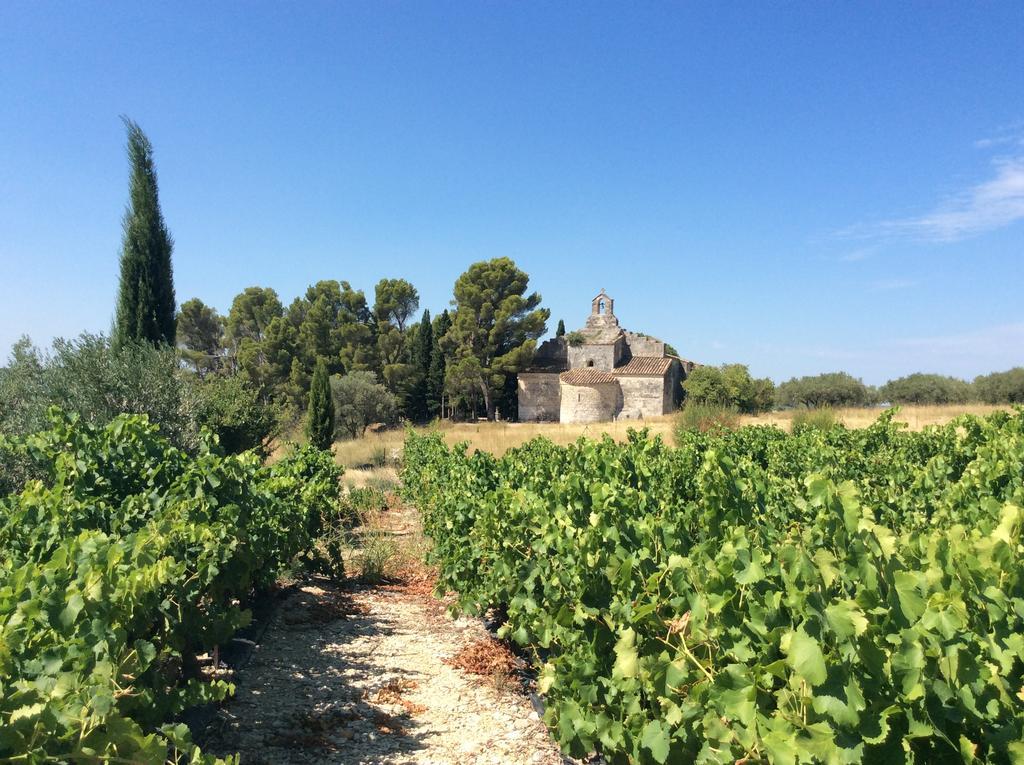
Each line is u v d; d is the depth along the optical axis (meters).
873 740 1.92
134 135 16.25
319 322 52.34
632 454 6.80
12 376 12.52
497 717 4.61
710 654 2.82
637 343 47.78
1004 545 2.55
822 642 2.06
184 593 4.02
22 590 2.88
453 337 50.91
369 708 4.70
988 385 37.44
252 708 4.57
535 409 47.16
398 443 28.84
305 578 8.62
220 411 15.45
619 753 3.53
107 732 2.21
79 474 5.18
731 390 37.91
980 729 1.95
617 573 3.61
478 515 6.70
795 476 7.82
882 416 11.14
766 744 2.15
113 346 13.59
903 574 2.16
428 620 7.11
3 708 2.01
